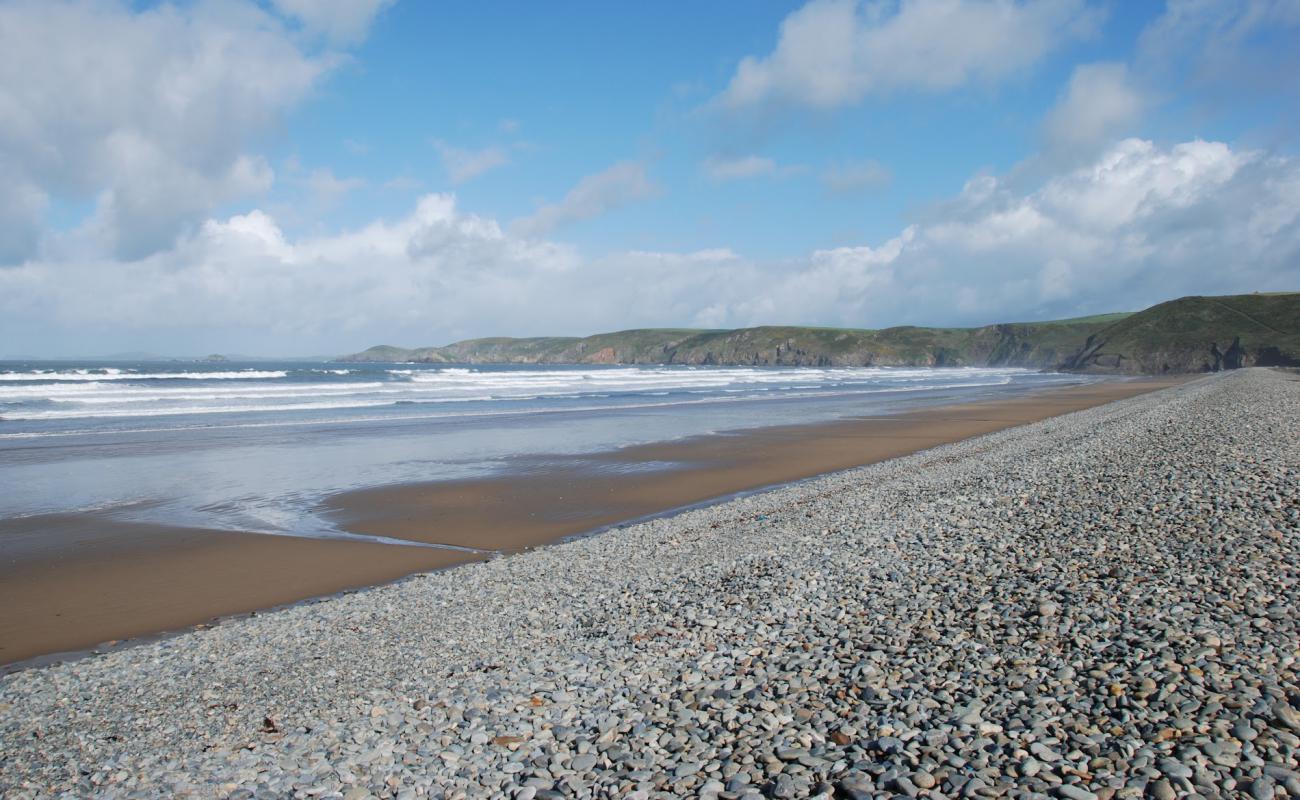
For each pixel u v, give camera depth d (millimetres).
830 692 6215
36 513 16984
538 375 87750
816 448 28312
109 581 12359
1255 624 6352
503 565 12805
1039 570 8805
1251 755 4484
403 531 15852
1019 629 7027
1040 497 13516
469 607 10414
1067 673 5926
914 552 10602
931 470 20438
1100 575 8227
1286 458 14250
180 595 11742
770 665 7023
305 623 9953
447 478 21562
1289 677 5375
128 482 20625
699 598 9766
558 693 6836
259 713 7129
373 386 61344
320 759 5852
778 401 53438
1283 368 79750
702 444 29047
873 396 60062
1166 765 4461
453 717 6535
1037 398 56625
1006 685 5918
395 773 5516
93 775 5930
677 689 6684
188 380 67812
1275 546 8398
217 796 5363
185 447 27141
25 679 8430
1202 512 10375
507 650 8500
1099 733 4988
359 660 8500
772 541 13000
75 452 25734
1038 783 4480
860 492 17672
